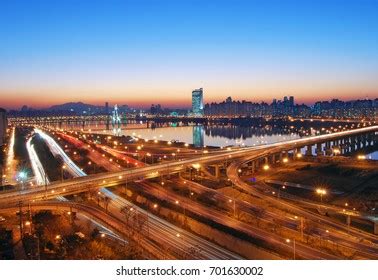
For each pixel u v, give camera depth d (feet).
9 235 341.62
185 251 321.93
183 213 408.87
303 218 396.16
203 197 469.16
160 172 551.18
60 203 425.28
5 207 384.47
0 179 618.44
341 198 505.66
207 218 391.45
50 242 323.37
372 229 378.53
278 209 428.56
